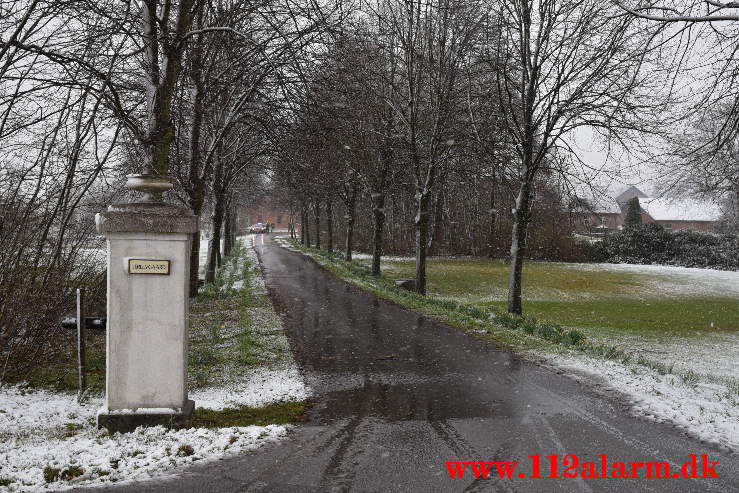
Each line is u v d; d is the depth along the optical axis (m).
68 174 8.30
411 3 18.20
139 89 9.93
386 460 5.00
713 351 15.73
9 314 7.48
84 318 6.86
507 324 13.06
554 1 15.95
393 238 47.28
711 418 6.06
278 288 20.61
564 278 34.53
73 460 4.64
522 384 7.66
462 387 7.59
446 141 19.89
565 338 11.13
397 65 22.92
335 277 25.16
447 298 25.94
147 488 4.30
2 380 7.48
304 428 5.92
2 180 7.77
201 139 20.28
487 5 17.91
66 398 6.98
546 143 16.62
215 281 22.78
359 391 7.51
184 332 5.66
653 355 14.77
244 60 14.28
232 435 5.44
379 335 11.66
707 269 41.69
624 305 25.19
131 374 5.61
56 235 8.47
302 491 4.34
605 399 6.90
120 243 5.56
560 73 15.98
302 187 23.14
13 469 4.44
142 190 5.74
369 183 26.47
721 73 8.61
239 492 4.29
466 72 18.28
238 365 9.05
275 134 16.23
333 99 14.48
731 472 4.73
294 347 10.48
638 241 46.06
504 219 46.28
